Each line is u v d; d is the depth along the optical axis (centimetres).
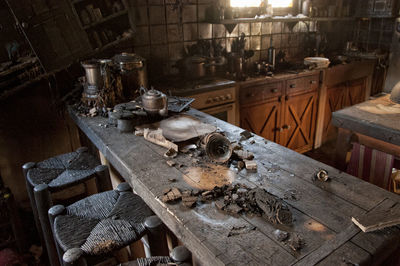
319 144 436
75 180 186
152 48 322
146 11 307
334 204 123
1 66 239
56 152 297
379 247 101
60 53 246
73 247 128
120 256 199
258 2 380
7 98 262
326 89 406
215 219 118
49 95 277
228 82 318
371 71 454
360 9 451
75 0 245
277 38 416
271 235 108
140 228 140
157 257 134
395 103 266
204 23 349
